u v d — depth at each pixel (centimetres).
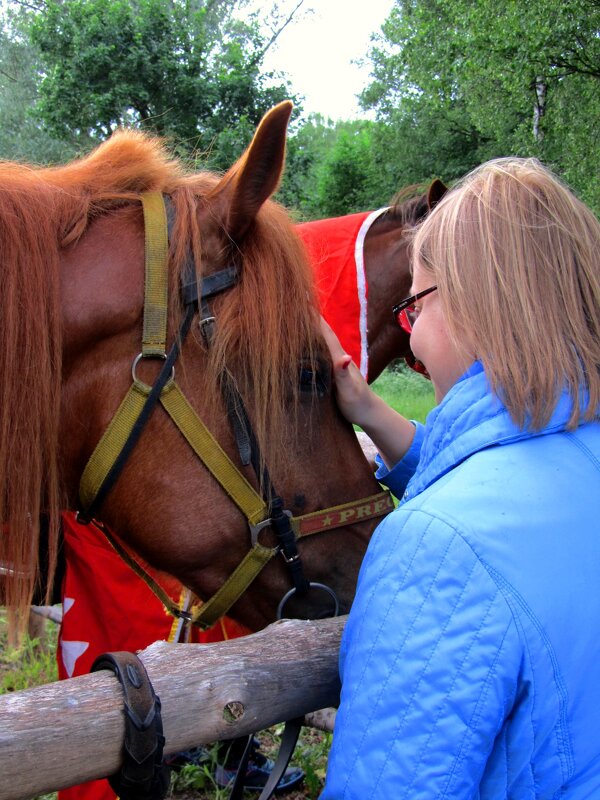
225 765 226
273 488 134
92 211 134
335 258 243
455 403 94
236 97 1180
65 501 133
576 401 91
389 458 157
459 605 79
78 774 89
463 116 1662
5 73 1642
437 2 1232
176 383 128
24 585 129
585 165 974
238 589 138
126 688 92
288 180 1241
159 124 1152
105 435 127
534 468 88
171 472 130
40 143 1479
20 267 121
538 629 79
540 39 911
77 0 1144
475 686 77
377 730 80
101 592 184
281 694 110
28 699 88
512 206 94
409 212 261
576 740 83
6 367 120
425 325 104
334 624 124
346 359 144
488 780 82
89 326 126
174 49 1162
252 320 130
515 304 90
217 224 133
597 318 94
